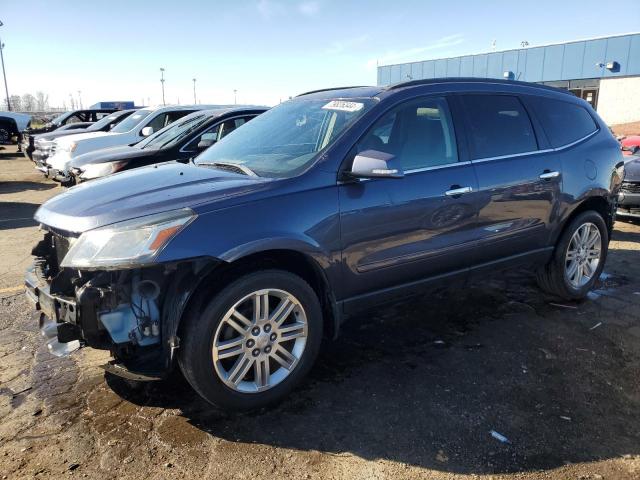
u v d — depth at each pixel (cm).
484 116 393
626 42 2734
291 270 313
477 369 345
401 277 347
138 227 261
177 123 809
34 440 271
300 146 345
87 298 261
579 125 465
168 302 273
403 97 355
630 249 639
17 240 704
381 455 260
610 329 407
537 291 491
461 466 251
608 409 298
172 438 273
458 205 360
